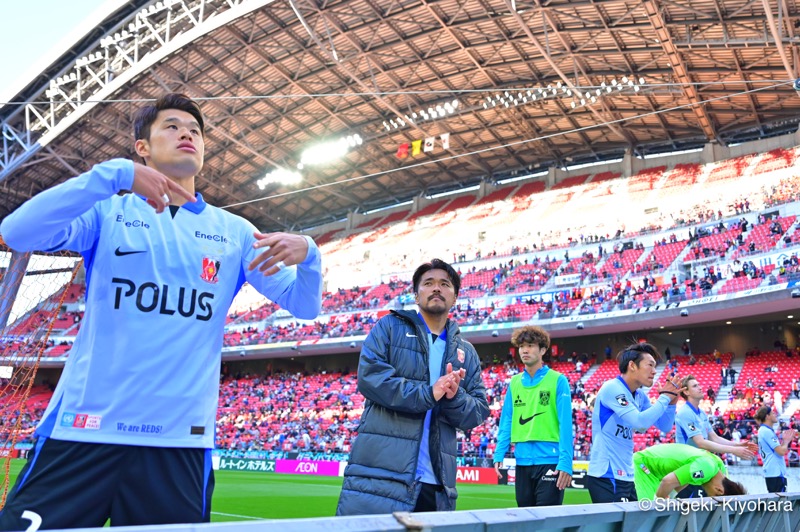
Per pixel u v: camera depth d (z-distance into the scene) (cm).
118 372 218
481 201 4709
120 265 227
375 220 5144
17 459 2470
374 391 336
